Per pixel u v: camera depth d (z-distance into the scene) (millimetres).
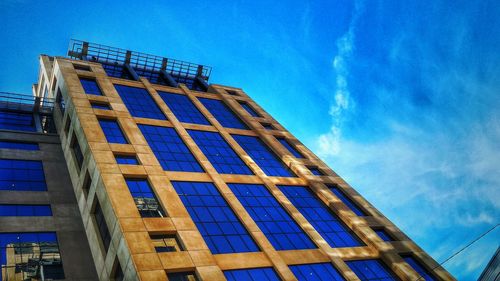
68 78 58469
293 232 46438
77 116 50562
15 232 42125
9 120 60500
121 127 51375
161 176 44812
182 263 35156
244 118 67500
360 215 54281
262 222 46156
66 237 43156
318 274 41906
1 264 38562
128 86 64125
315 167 60938
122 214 37875
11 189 47438
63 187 49844
